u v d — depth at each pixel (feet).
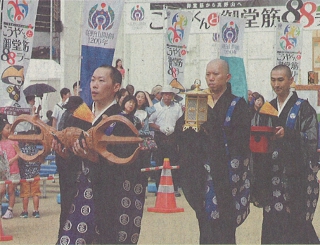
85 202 21.17
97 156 20.81
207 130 24.64
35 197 37.29
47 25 62.44
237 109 24.95
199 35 69.15
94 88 22.03
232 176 24.72
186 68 69.72
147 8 57.41
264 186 25.89
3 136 36.35
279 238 26.00
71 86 61.16
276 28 57.26
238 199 24.95
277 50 57.47
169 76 51.88
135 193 21.42
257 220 34.86
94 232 21.21
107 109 22.09
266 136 25.55
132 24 57.72
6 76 38.01
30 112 40.70
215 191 24.53
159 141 46.88
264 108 26.50
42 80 59.67
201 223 24.79
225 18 50.70
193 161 24.71
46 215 37.99
